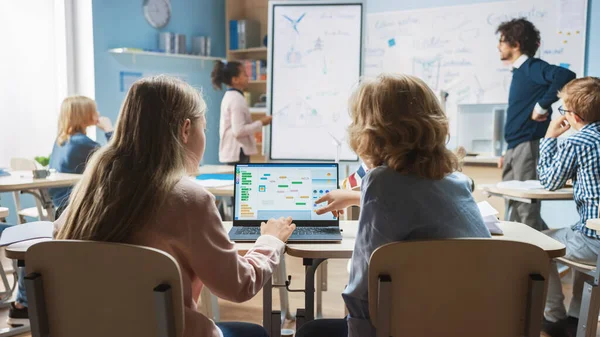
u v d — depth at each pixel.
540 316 1.21
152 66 5.57
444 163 1.32
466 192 1.35
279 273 2.85
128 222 1.18
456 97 4.91
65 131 3.84
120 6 5.23
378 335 1.21
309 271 1.89
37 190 3.75
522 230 1.86
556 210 4.54
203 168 3.86
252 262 1.38
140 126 1.23
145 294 1.14
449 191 1.32
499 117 4.63
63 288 1.19
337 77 4.39
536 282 1.19
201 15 6.04
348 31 4.37
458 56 4.88
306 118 4.46
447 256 1.19
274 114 4.52
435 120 1.31
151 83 1.27
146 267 1.12
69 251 1.16
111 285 1.16
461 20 4.83
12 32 4.80
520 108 4.33
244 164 1.90
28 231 1.83
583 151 2.58
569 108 2.73
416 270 1.20
